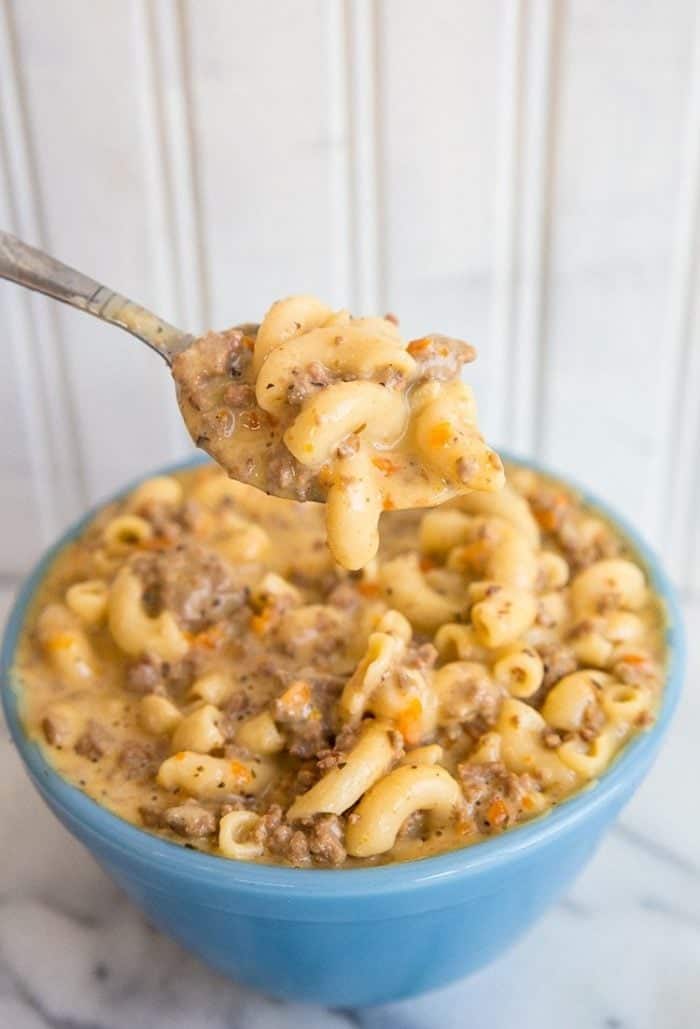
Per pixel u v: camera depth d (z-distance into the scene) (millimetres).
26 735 339
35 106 395
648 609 371
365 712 339
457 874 303
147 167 404
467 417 331
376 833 312
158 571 369
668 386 440
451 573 378
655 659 355
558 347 435
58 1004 363
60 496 472
